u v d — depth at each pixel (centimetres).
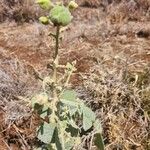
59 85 205
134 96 311
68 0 463
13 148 291
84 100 314
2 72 337
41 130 208
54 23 185
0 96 320
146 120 301
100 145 218
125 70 343
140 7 471
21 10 457
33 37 416
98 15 466
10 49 395
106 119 299
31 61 375
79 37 421
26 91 325
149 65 363
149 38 430
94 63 370
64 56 388
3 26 448
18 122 304
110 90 314
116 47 408
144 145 289
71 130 213
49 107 201
